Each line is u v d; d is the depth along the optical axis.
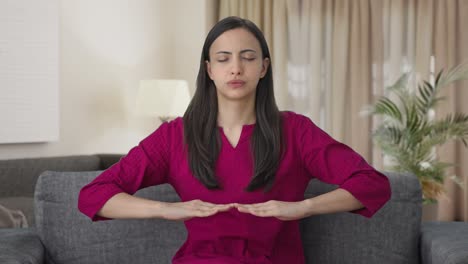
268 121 1.69
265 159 1.63
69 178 1.87
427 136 3.97
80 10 4.73
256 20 5.52
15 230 1.98
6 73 4.12
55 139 4.45
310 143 1.68
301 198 1.72
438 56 5.30
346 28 5.40
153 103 4.79
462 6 5.25
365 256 1.85
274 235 1.66
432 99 4.00
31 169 3.92
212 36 1.68
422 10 5.33
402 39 5.38
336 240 1.87
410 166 3.67
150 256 1.86
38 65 4.31
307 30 5.50
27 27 4.23
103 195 1.58
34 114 4.30
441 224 2.03
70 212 1.84
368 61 5.38
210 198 1.65
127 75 5.19
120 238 1.85
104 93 4.97
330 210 1.54
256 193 1.63
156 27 5.48
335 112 5.45
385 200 1.60
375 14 5.36
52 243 1.84
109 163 4.34
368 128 5.38
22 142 4.25
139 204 1.55
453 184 5.32
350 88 5.43
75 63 4.70
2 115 4.11
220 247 1.64
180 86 4.84
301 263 1.72
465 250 1.63
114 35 5.05
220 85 1.66
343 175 1.62
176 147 1.70
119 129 5.13
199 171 1.64
